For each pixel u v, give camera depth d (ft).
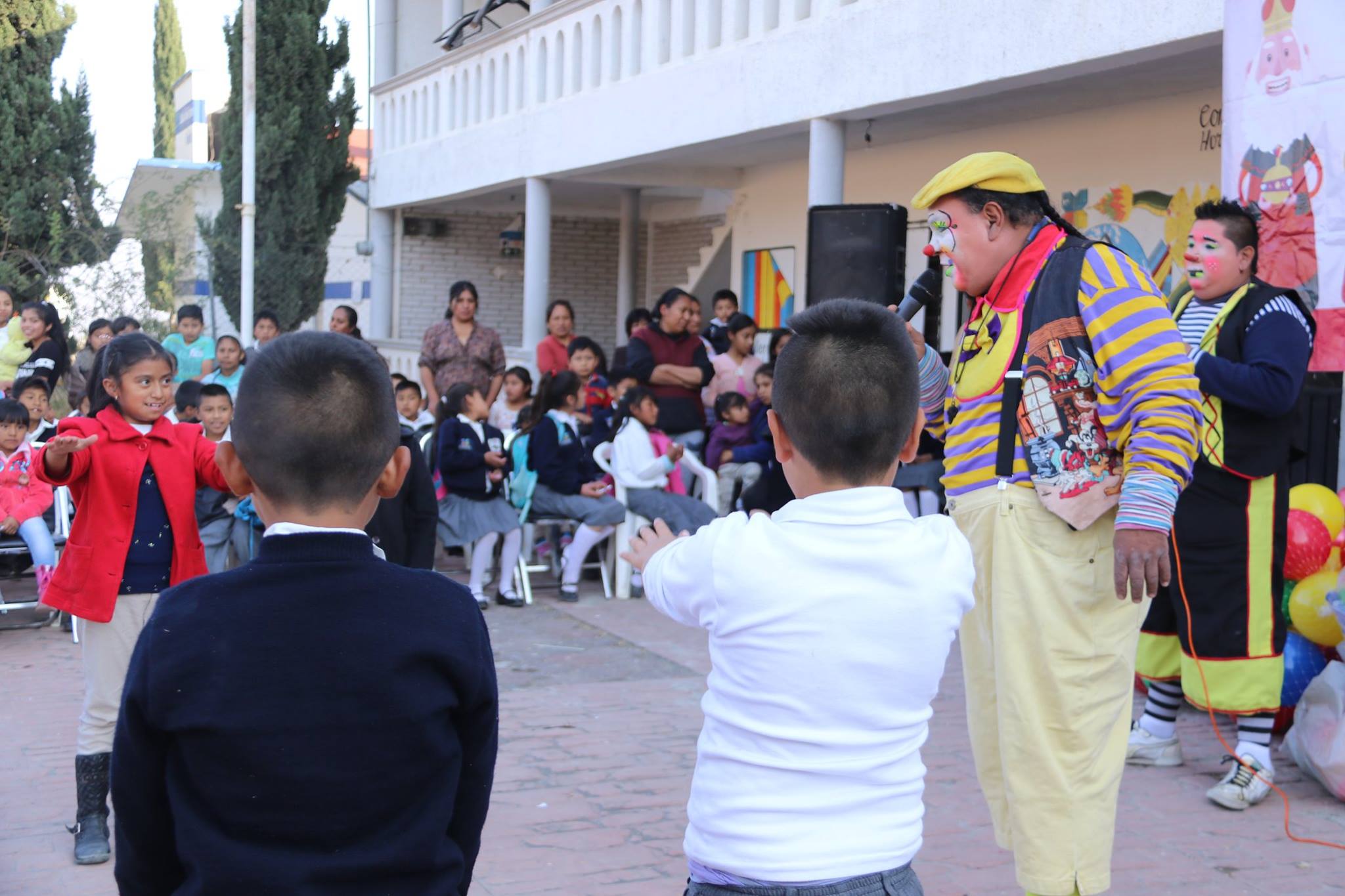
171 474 12.76
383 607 5.56
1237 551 14.47
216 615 5.41
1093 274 9.41
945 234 9.93
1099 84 25.70
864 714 6.20
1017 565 9.46
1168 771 15.64
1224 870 12.42
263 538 5.71
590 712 17.99
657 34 32.73
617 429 26.50
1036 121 30.86
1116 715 9.64
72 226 47.42
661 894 11.80
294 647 5.39
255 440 5.63
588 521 25.79
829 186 27.14
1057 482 9.37
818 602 6.22
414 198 48.93
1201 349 14.90
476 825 6.04
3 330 29.48
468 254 54.54
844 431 6.52
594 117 35.81
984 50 22.59
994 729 9.96
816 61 26.86
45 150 46.88
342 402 5.65
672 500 26.09
